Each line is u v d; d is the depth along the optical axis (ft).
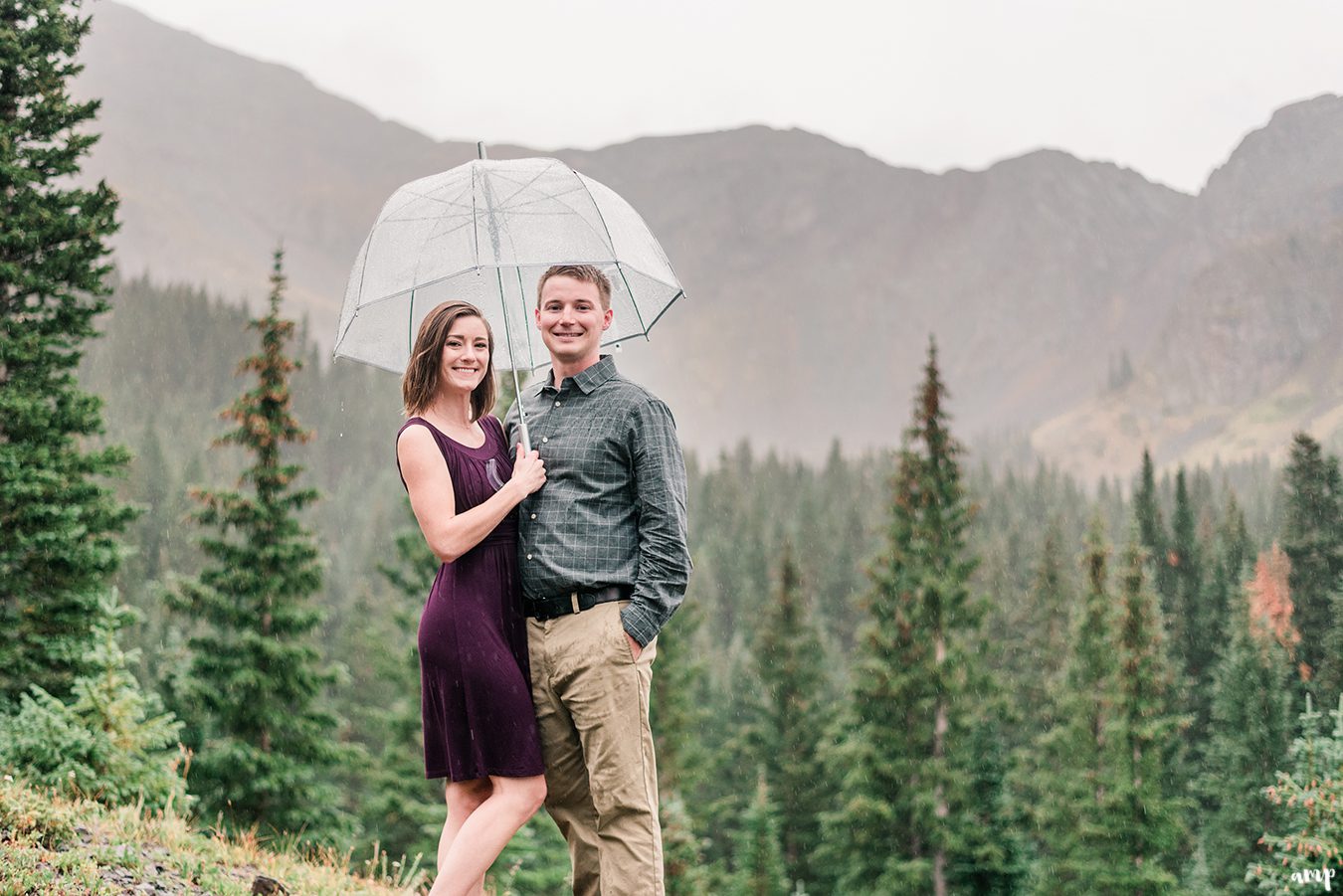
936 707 92.53
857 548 343.67
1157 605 93.35
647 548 13.51
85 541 49.08
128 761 28.86
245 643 58.03
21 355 47.83
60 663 47.32
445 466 13.94
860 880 93.20
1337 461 149.89
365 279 14.64
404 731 70.28
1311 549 146.10
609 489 13.75
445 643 13.80
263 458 61.72
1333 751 43.98
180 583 60.03
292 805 57.57
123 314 573.33
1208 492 465.47
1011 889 89.35
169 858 19.19
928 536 95.66
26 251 49.88
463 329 14.19
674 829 71.10
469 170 14.79
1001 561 234.79
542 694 14.19
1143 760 88.94
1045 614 163.63
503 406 42.22
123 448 51.55
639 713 13.51
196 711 58.90
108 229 51.08
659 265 15.05
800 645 127.34
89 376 488.85
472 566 13.91
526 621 14.28
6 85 50.57
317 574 61.46
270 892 18.66
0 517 46.83
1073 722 94.43
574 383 14.19
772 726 126.21
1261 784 104.78
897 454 97.66
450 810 14.49
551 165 14.88
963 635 95.14
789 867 117.91
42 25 50.57
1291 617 142.31
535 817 63.98
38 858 16.34
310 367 531.50
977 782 92.17
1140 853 88.63
